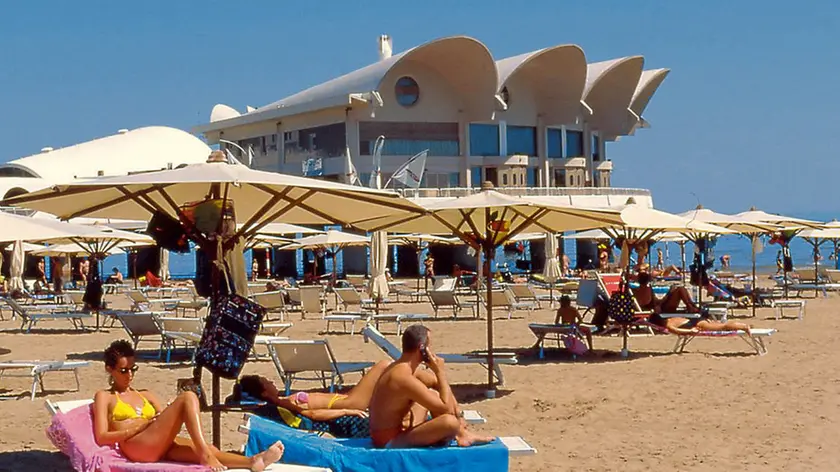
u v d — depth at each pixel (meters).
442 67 58.19
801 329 19.16
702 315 18.06
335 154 57.44
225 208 7.66
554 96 64.12
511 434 9.66
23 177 70.12
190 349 16.55
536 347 16.33
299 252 79.38
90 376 13.78
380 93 57.25
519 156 61.00
